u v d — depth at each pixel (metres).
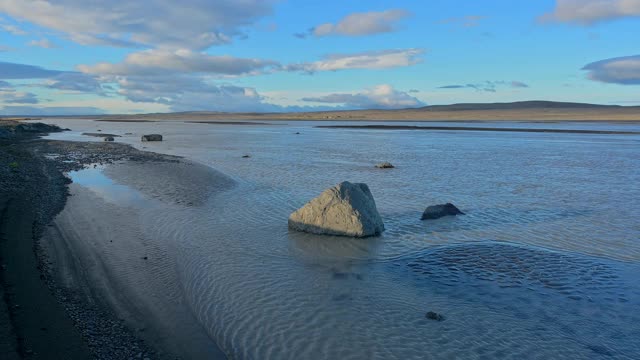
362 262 14.87
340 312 11.44
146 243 16.67
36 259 14.27
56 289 12.30
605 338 10.14
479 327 10.65
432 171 35.28
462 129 106.19
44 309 10.90
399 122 169.38
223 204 22.88
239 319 11.12
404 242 16.88
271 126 140.00
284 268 14.36
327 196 18.14
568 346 9.84
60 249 15.71
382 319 11.08
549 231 18.31
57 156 44.91
